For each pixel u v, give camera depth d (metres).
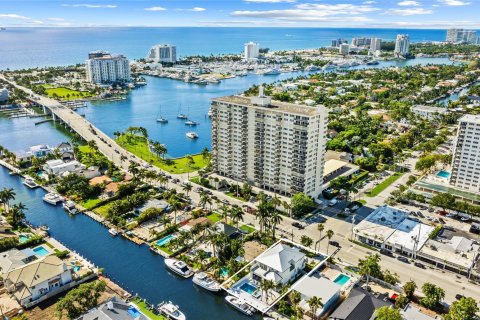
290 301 183.62
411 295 182.75
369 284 193.88
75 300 167.75
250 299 184.75
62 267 192.12
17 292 181.12
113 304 161.38
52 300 183.25
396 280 190.75
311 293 181.12
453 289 190.12
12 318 167.38
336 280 198.50
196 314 178.75
